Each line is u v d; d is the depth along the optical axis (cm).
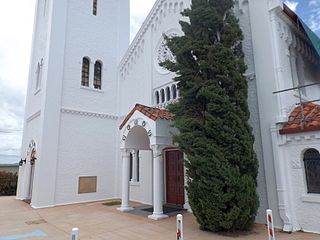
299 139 833
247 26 1046
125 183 1242
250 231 808
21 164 1789
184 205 1211
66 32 1641
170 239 751
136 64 1688
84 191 1546
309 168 825
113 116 1777
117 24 1950
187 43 887
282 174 852
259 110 947
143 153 1504
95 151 1647
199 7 904
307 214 798
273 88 918
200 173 802
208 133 816
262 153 929
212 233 796
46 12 1770
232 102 851
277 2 944
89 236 802
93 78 1744
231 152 804
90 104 1683
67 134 1537
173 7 1443
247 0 1055
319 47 1022
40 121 1477
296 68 1121
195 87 847
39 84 1750
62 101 1549
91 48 1758
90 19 1788
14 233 853
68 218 1075
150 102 1498
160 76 1466
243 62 907
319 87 1341
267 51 952
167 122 1111
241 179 780
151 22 1581
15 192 2148
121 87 1823
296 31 1073
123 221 998
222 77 836
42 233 849
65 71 1595
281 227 842
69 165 1511
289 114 916
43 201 1369
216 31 916
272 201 873
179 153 1330
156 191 1062
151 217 1040
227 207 776
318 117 822
